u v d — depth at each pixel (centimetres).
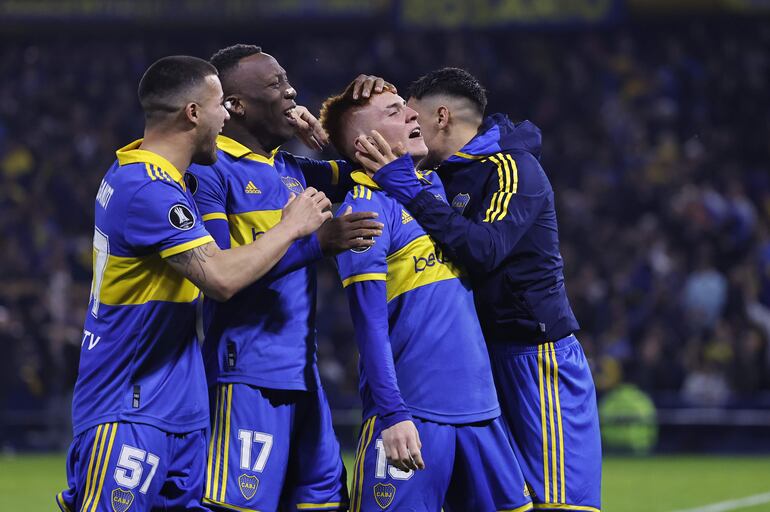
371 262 1391
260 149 1521
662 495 3234
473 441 1433
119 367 1386
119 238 1373
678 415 4706
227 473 1438
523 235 1483
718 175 5969
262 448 1448
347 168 1656
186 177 1461
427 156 1568
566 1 6831
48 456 4684
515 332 1508
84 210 6406
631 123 6500
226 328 1466
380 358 1363
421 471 1404
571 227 5738
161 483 1386
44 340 4953
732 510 2911
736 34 6975
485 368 1448
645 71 6831
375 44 7188
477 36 7056
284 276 1464
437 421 1411
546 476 1502
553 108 6669
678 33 7000
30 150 6875
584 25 6825
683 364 4775
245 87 1485
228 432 1447
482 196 1515
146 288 1384
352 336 5162
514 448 1523
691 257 5509
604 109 6650
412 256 1434
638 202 5941
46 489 3438
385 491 1405
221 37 7462
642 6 6744
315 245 1389
